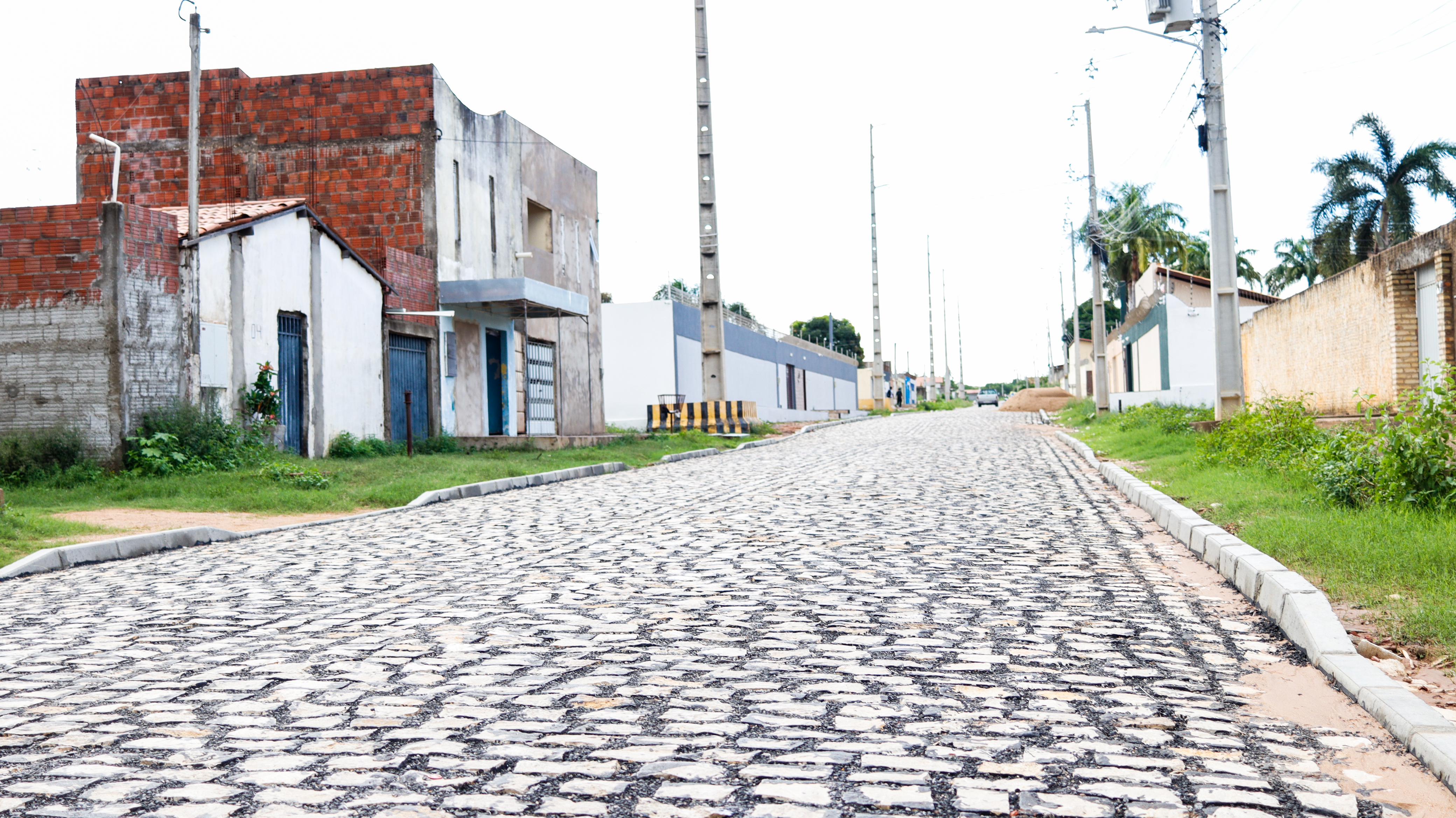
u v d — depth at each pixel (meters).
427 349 21.00
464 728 4.11
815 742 3.92
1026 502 12.01
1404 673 4.78
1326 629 5.28
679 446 24.28
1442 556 6.41
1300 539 7.33
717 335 28.75
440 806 3.33
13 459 13.23
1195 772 3.65
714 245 28.61
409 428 17.97
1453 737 3.79
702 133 28.38
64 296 13.66
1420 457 8.08
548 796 3.41
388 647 5.55
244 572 8.40
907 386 113.69
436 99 20.78
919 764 3.69
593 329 30.78
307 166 20.77
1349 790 3.53
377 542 9.94
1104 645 5.48
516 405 25.17
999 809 3.30
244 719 4.29
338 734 4.06
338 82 20.70
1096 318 32.97
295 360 17.03
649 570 7.88
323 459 16.64
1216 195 16.95
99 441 13.62
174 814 3.27
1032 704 4.43
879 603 6.52
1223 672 4.99
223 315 15.27
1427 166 38.62
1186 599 6.64
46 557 8.75
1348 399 19.55
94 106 20.66
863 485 14.27
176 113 20.55
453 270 21.73
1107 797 3.41
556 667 5.07
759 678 4.83
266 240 16.19
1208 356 37.12
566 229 28.75
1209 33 16.61
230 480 13.51
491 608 6.56
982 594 6.80
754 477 16.28
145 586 7.84
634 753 3.81
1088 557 8.20
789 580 7.34
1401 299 17.22
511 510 12.52
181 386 14.52
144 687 4.86
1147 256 57.22
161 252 14.26
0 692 4.82
